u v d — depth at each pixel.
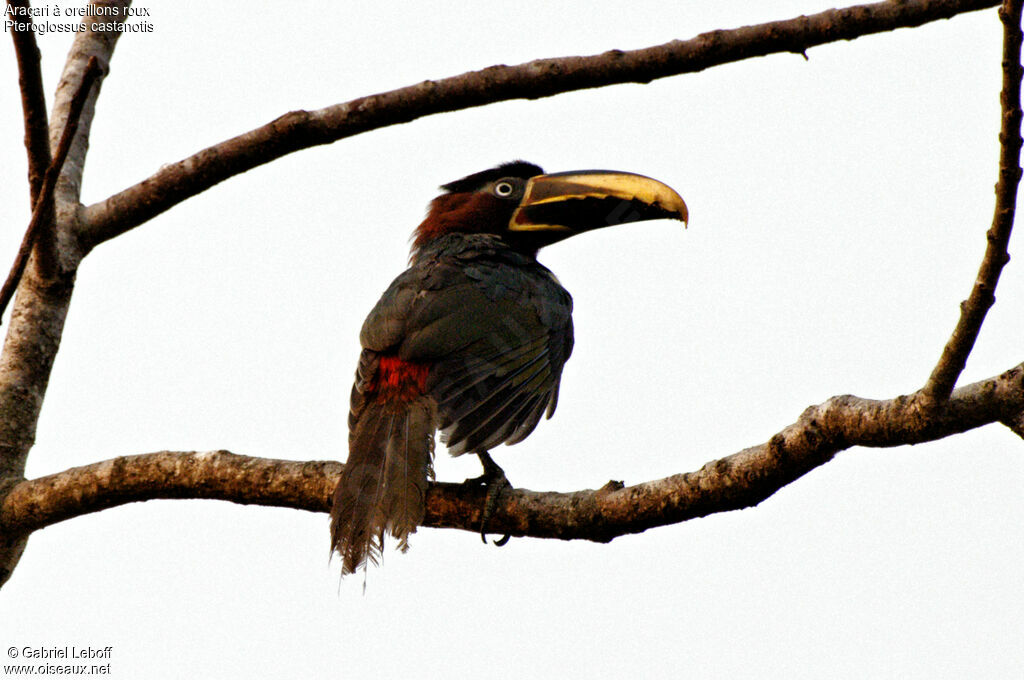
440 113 11.12
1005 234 7.14
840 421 8.39
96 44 12.09
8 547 10.36
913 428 8.06
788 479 8.73
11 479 10.46
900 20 10.85
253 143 11.15
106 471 10.09
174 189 11.19
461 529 10.29
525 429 11.49
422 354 11.25
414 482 10.16
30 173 9.77
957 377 7.77
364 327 11.83
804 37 10.93
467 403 11.05
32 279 10.93
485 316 11.82
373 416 10.94
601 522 9.52
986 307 7.39
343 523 9.75
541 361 12.05
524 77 10.98
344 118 11.08
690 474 9.12
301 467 10.12
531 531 9.93
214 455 10.13
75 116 8.26
